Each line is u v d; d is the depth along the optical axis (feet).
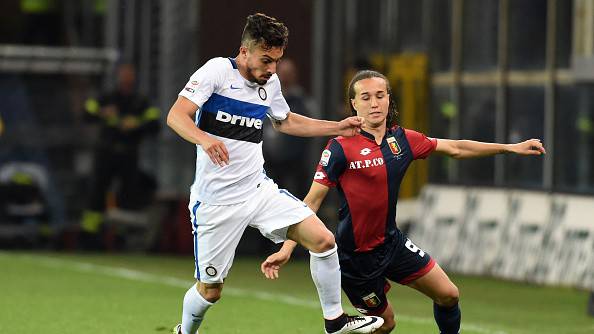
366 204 89.71
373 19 202.59
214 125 88.53
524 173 176.24
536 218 165.68
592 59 155.02
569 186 167.94
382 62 199.82
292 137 199.21
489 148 92.07
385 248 90.33
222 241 90.27
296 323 121.29
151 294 146.61
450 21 189.37
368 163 89.51
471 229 175.01
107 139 209.97
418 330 115.14
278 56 87.25
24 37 237.25
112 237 210.59
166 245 207.82
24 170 212.43
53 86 222.69
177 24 211.00
